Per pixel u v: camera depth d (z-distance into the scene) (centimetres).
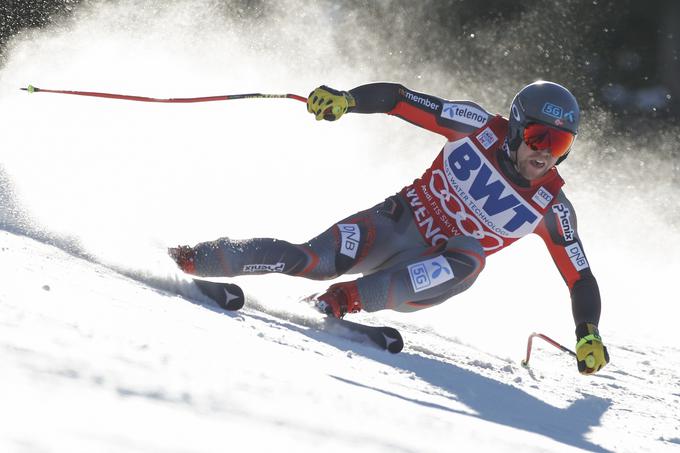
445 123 1291
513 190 1277
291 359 782
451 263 1211
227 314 1006
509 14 4962
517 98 1255
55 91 1162
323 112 1187
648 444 917
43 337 533
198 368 567
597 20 5122
